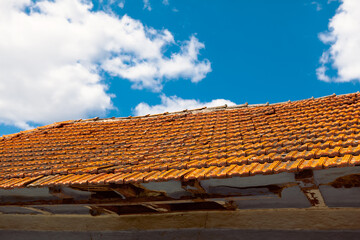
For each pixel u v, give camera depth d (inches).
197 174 164.6
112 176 187.5
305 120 231.8
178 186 179.2
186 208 203.6
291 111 259.4
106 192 200.1
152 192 190.1
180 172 174.6
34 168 233.5
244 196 174.4
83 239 223.9
